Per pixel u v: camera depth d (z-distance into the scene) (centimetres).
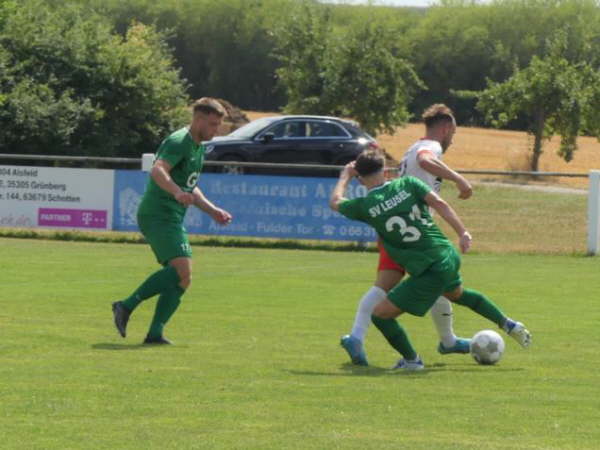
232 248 4431
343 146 6262
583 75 8156
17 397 1530
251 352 1988
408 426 1370
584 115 8131
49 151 7206
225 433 1324
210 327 2339
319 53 8944
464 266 3891
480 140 11719
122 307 2066
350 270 3650
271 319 2480
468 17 16850
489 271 3709
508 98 8144
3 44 7500
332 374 1755
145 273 3431
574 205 5525
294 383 1664
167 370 1764
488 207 5481
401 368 1830
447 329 1962
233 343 2106
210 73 17400
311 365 1847
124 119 7688
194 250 4312
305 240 4528
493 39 16762
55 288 2995
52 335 2156
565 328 2384
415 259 1795
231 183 4544
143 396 1545
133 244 4516
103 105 7619
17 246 4300
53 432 1326
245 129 6338
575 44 11350
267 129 6244
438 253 1802
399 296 1803
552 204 5547
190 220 4562
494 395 1586
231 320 2455
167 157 2025
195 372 1748
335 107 8825
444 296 1927
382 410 1467
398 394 1584
